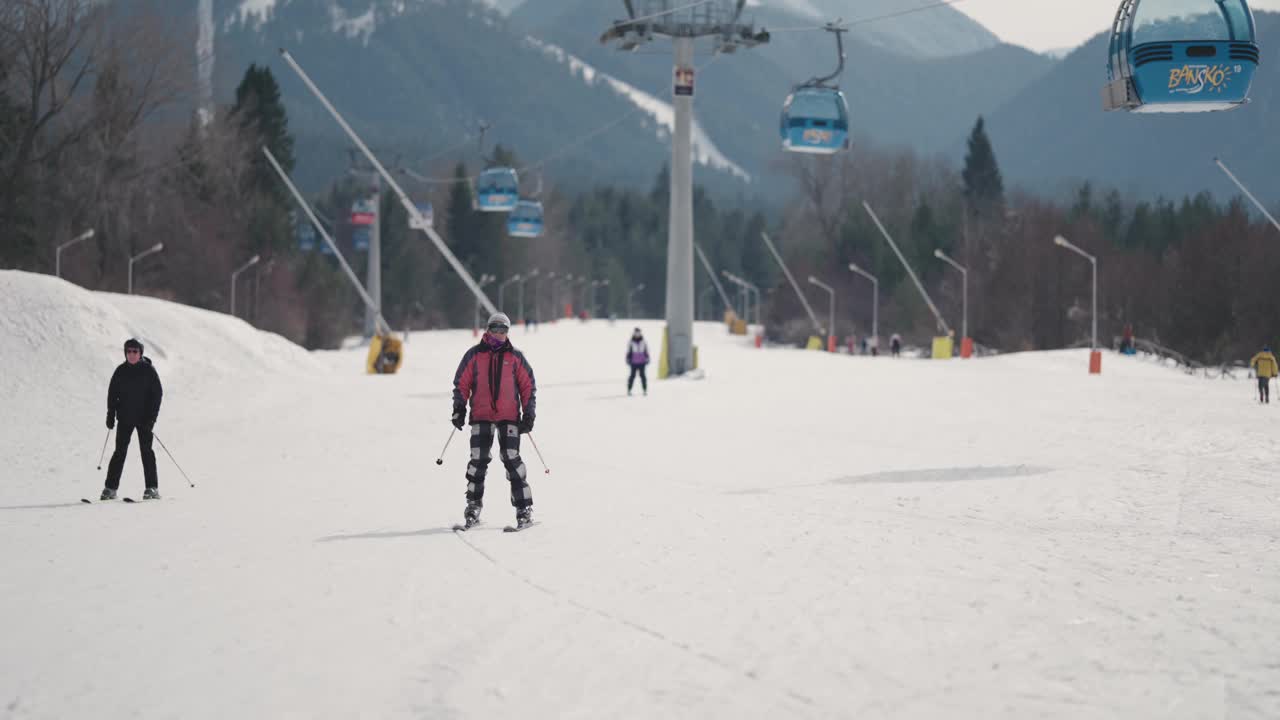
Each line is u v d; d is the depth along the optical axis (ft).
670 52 195.21
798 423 103.50
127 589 32.01
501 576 33.37
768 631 26.48
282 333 419.33
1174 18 74.13
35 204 304.50
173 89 341.41
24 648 25.67
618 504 51.19
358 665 24.11
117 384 55.11
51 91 306.96
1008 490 55.93
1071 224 417.08
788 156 626.23
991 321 431.43
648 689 22.20
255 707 21.36
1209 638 25.27
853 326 548.72
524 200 299.58
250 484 60.90
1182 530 42.52
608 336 476.54
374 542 39.99
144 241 364.38
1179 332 357.82
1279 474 62.03
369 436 91.66
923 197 637.30
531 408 43.70
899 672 23.00
